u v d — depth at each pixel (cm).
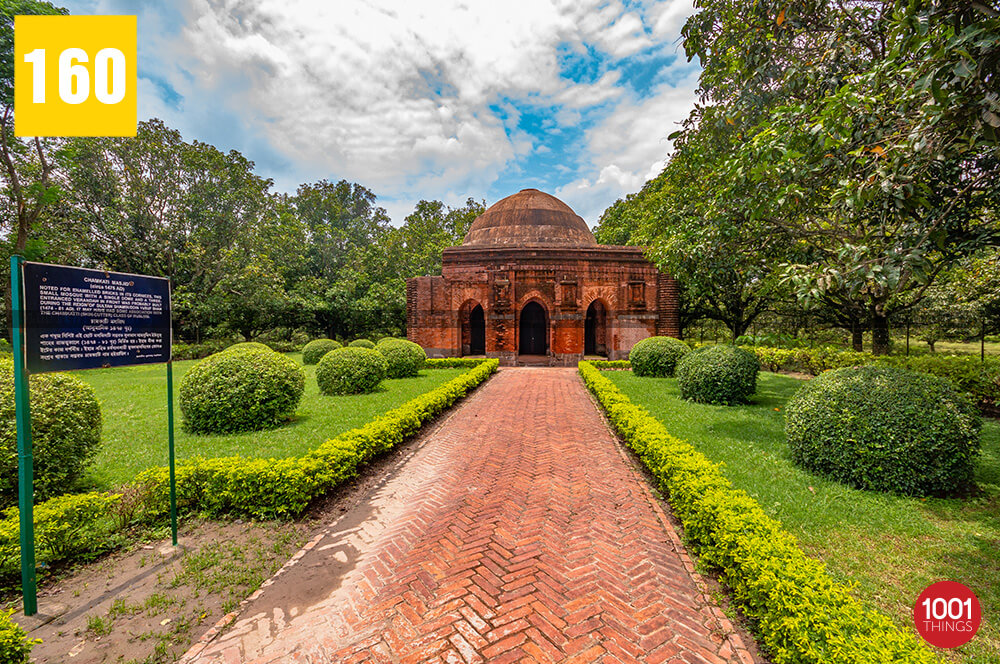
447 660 252
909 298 1290
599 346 1972
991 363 927
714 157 859
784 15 610
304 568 353
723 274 880
